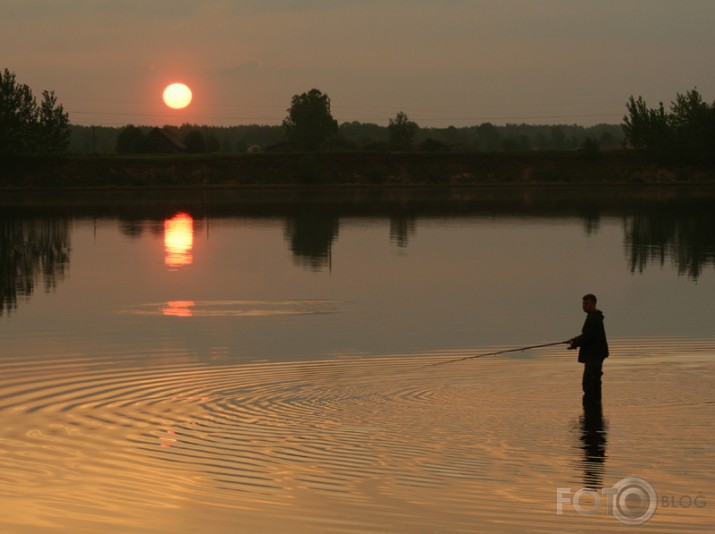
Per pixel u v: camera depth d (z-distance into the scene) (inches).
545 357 1482.5
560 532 788.6
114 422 1107.9
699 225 4456.2
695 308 2033.7
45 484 900.0
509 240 3725.4
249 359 1496.1
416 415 1122.7
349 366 1430.9
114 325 1851.6
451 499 857.5
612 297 2228.1
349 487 887.7
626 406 1154.0
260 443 1019.3
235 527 796.6
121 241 3737.7
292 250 3373.5
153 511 832.3
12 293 2340.1
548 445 1005.2
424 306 2092.8
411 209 5649.6
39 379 1347.2
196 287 2438.5
